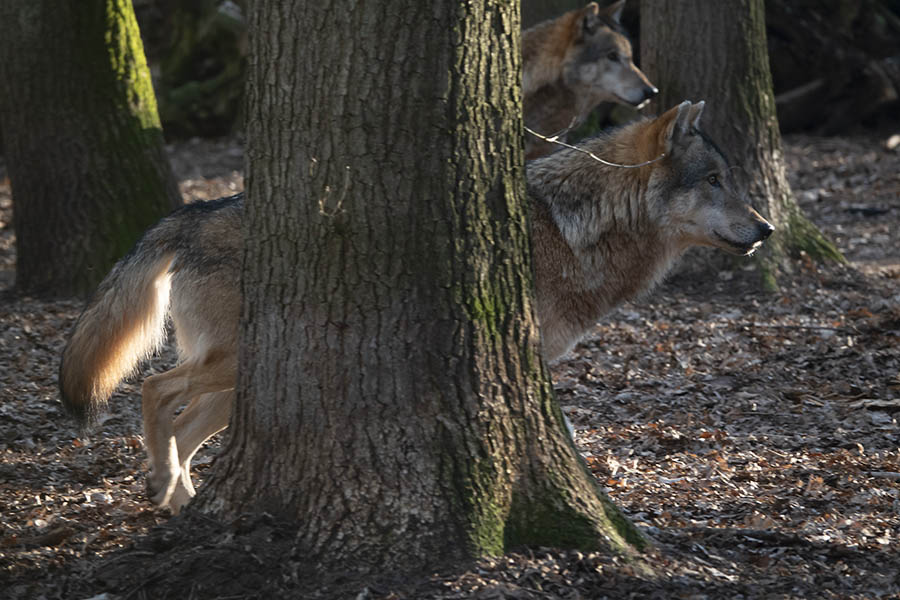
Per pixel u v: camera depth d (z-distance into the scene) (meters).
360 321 7.25
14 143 18.61
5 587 7.54
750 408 13.38
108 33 18.58
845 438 12.06
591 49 20.94
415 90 7.04
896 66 36.12
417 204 7.16
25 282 18.97
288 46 7.16
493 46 7.30
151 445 9.54
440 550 7.13
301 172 7.23
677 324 17.42
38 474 10.76
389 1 6.93
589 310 11.23
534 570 7.09
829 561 8.16
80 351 10.00
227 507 7.70
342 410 7.33
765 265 19.69
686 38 19.91
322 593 6.93
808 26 36.19
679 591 7.15
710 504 9.66
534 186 10.83
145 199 19.05
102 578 7.41
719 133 19.91
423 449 7.29
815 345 16.05
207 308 9.55
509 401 7.58
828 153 33.62
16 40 18.16
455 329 7.33
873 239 24.25
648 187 10.85
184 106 37.06
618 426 12.77
